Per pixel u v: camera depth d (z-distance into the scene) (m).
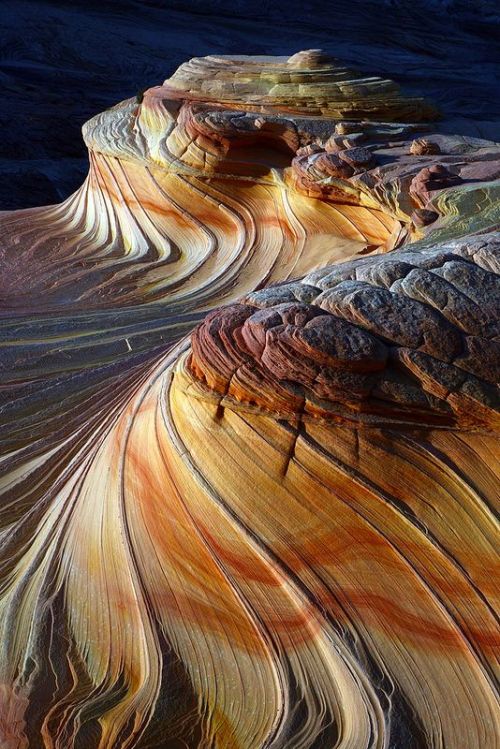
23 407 14.50
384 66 59.16
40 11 55.09
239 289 19.36
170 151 21.25
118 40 54.50
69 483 12.52
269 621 9.83
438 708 9.19
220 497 10.30
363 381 9.98
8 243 22.89
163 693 9.62
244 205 20.59
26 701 9.74
